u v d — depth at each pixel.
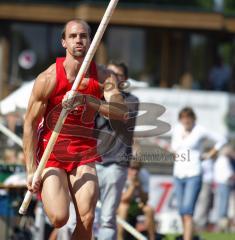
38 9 53.91
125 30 55.41
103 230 24.44
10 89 48.69
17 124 34.53
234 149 50.50
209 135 29.34
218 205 42.75
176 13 55.12
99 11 53.91
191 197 28.53
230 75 57.56
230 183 42.59
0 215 29.27
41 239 27.94
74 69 17.86
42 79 17.84
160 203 41.97
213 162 40.69
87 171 18.31
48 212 17.78
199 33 56.56
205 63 56.94
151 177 41.75
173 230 40.59
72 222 24.34
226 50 73.44
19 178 30.17
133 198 30.41
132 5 54.66
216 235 36.16
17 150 33.97
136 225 30.80
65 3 54.38
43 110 18.16
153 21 54.81
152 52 55.81
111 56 55.25
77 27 17.84
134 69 55.72
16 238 29.64
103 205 24.47
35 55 54.72
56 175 18.09
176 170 28.86
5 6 53.66
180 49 56.22
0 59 54.16
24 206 18.69
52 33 55.00
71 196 18.34
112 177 24.20
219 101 51.88
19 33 54.56
